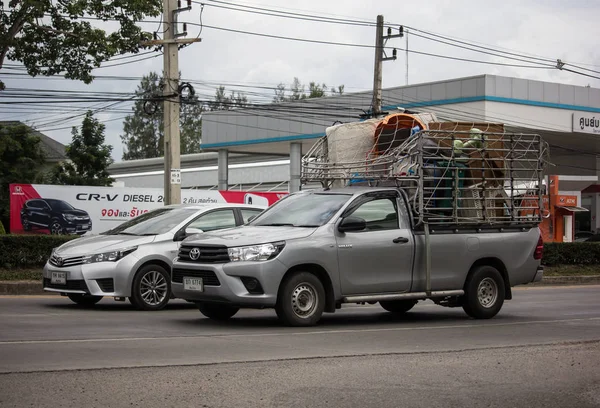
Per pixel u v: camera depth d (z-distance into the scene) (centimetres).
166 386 668
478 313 1252
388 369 769
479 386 712
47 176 4112
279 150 5259
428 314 1357
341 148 1323
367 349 888
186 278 1084
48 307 1335
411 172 1192
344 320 1236
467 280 1248
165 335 977
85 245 1327
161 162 6731
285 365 769
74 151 3950
